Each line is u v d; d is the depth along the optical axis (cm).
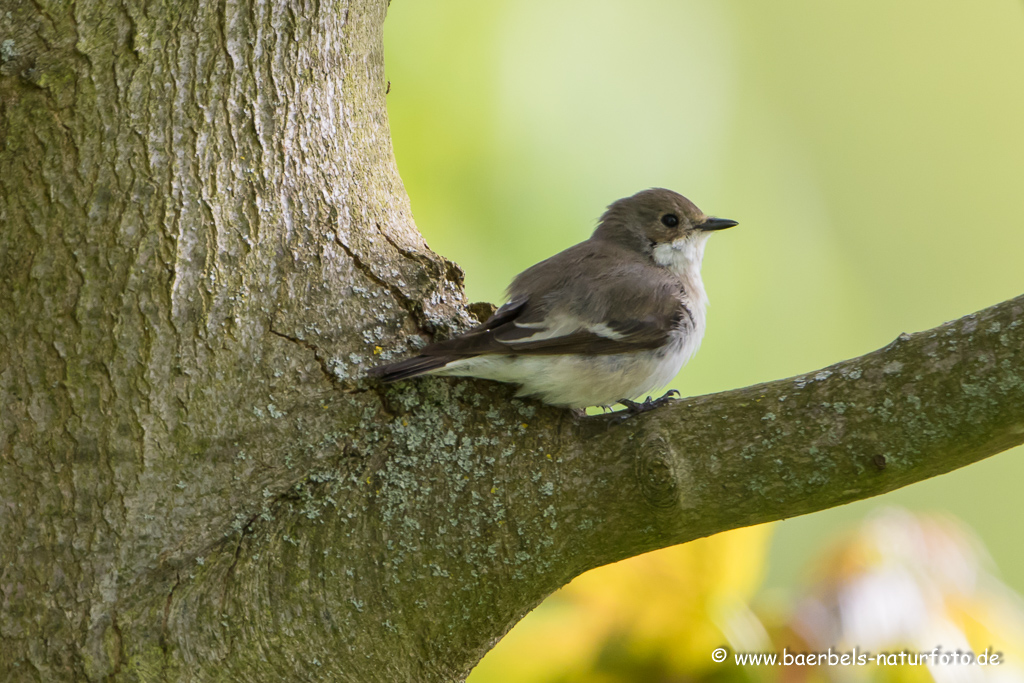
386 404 656
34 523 600
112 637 586
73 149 643
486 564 612
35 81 647
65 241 630
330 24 728
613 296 775
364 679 610
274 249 665
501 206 1052
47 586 593
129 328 622
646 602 714
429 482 626
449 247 1025
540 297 768
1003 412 551
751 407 608
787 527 1236
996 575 812
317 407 642
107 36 658
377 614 604
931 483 1408
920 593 736
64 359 616
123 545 600
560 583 634
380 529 612
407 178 1034
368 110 766
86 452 608
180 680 584
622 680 698
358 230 704
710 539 720
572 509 616
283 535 609
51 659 584
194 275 638
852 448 578
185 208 646
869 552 755
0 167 643
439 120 1054
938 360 570
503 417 662
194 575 599
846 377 594
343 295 674
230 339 636
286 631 595
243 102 679
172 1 669
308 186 695
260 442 628
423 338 691
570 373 682
